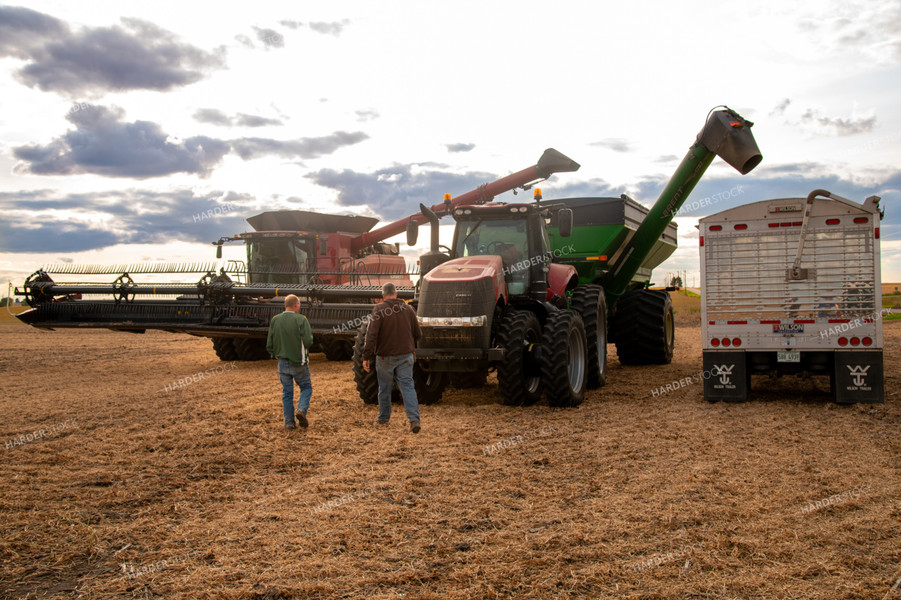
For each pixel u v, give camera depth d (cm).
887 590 332
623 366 1314
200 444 670
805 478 523
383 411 754
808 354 856
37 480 550
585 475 545
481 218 935
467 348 805
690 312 3241
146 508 479
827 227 837
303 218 1631
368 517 451
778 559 373
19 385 1144
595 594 336
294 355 730
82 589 349
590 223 1138
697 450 621
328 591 343
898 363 1237
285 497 498
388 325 717
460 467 574
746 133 981
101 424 783
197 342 2219
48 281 1443
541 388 905
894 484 504
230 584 354
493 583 349
